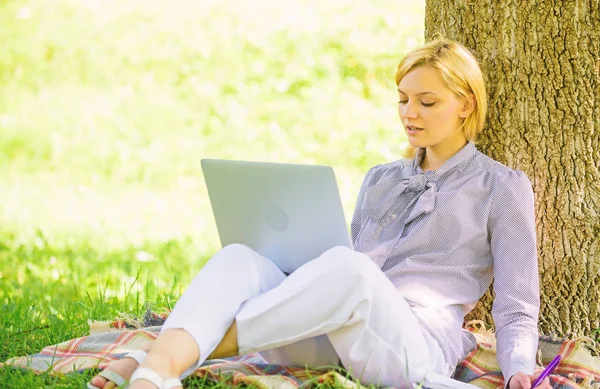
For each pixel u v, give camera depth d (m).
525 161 3.79
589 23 3.69
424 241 3.35
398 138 8.70
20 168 9.34
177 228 7.68
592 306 3.73
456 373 3.37
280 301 2.83
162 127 9.69
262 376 2.96
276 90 9.78
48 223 7.85
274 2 11.20
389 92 9.45
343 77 9.77
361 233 3.52
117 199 8.48
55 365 3.38
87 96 10.49
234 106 9.65
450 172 3.41
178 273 6.20
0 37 11.69
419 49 3.39
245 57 10.42
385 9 10.66
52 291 5.55
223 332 2.83
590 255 3.72
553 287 3.77
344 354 2.92
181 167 9.02
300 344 3.06
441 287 3.29
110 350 3.48
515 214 3.29
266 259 3.14
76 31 11.63
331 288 2.81
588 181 3.72
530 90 3.76
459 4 3.91
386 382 2.99
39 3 12.23
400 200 3.46
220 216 3.28
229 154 9.00
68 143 9.69
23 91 10.77
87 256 6.80
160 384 2.64
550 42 3.72
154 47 11.02
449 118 3.34
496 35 3.81
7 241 7.32
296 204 3.00
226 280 2.87
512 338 3.12
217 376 3.04
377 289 2.87
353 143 8.74
